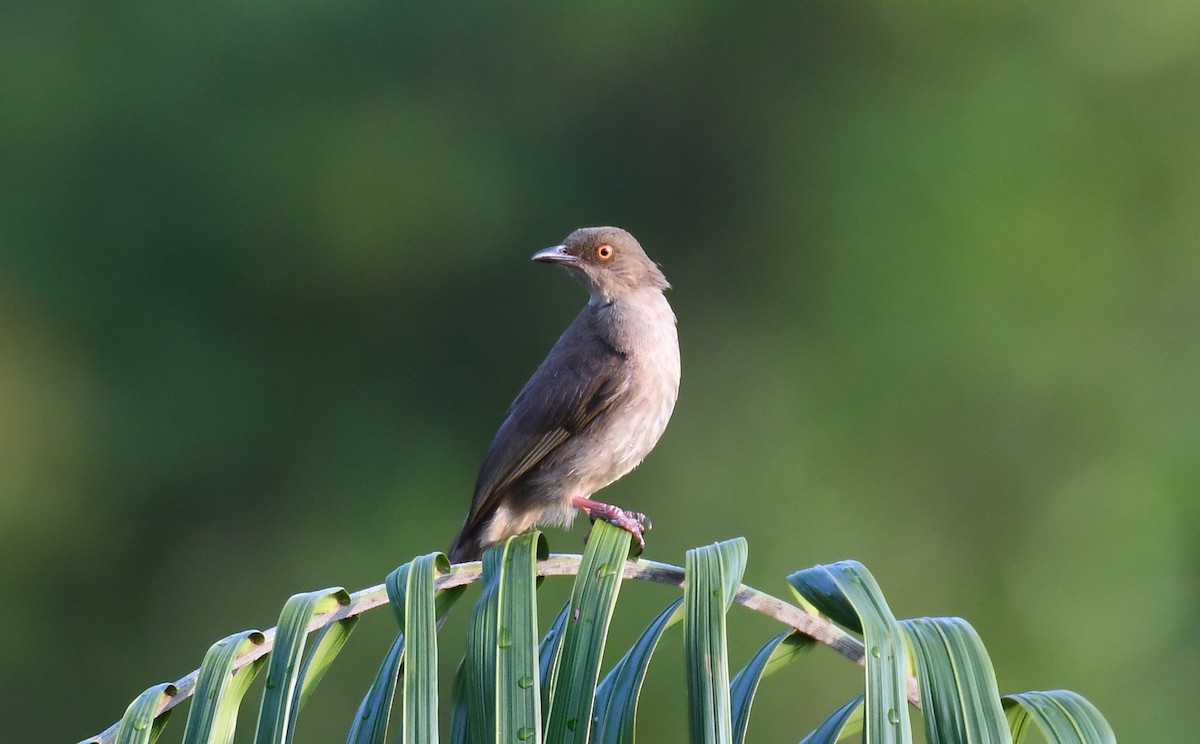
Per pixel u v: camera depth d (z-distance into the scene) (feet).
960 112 62.54
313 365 61.16
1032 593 59.41
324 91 61.16
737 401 61.41
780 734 50.67
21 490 58.39
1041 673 58.49
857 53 64.28
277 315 61.11
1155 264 62.90
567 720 12.87
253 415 60.59
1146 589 59.26
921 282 60.34
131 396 59.82
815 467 59.67
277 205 60.23
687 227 63.82
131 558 59.82
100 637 59.41
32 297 59.21
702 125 64.18
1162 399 60.90
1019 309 60.54
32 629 58.95
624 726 13.55
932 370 60.03
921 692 12.75
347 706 54.08
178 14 60.59
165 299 60.23
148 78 60.08
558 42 63.00
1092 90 63.52
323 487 60.49
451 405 61.41
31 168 59.62
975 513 59.67
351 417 61.05
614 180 63.77
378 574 59.11
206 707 12.76
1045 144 62.49
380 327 61.67
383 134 60.64
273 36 60.59
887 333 60.34
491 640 13.11
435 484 60.64
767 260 62.80
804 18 63.41
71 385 59.31
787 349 61.41
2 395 58.34
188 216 60.18
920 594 58.59
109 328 59.93
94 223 59.88
